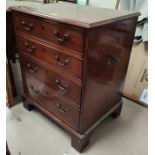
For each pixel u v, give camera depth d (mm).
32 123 1401
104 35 938
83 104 1037
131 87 1701
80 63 920
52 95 1223
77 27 838
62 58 1003
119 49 1137
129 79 1707
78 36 860
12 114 1477
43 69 1186
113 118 1487
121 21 1018
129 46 1238
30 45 1187
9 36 1429
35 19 1040
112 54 1087
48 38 1024
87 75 950
